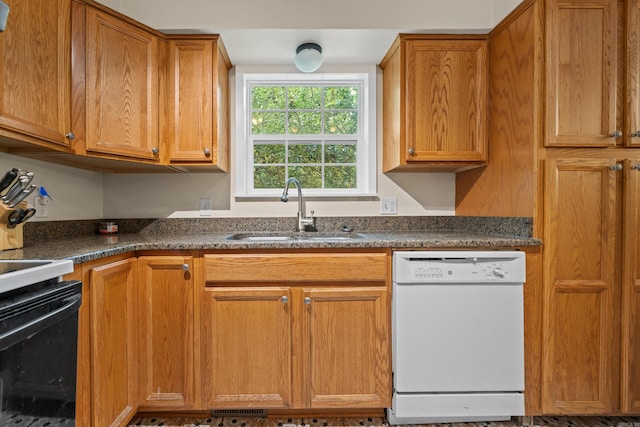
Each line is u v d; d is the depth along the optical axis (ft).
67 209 6.02
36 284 2.94
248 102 7.57
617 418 5.46
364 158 7.57
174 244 4.97
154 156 5.77
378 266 5.11
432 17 5.94
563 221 5.02
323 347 5.11
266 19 5.86
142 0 5.78
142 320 5.05
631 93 4.98
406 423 5.27
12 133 3.85
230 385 5.08
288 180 6.82
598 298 5.04
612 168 4.95
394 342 5.08
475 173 6.60
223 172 7.09
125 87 5.39
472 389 5.05
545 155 5.06
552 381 5.06
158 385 5.08
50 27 4.36
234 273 5.04
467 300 5.02
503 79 5.74
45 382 2.82
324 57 6.94
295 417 5.43
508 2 5.65
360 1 5.93
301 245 5.05
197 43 5.95
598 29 5.02
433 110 6.06
